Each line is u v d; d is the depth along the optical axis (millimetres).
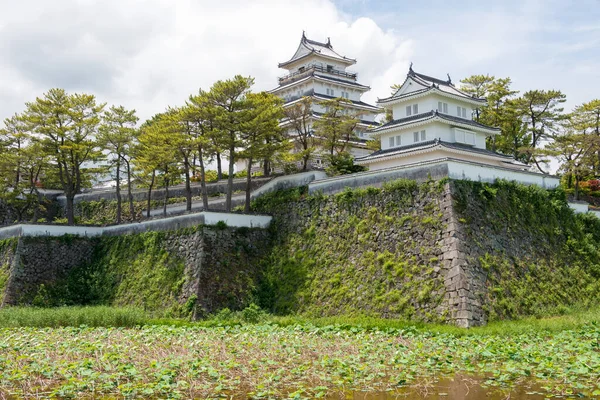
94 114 59156
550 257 41094
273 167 61156
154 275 47125
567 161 62344
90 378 21797
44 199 69188
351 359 24859
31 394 20609
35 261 50156
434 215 38344
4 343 28547
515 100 67125
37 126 57688
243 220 48656
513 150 68750
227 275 44812
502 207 40688
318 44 75250
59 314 37250
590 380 21188
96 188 76125
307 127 65625
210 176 72250
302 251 45781
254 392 20672
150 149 55562
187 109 50969
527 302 36688
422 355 25359
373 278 39250
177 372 23047
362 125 68500
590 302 39969
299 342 28578
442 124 47625
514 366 23156
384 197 42125
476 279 35344
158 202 66375
